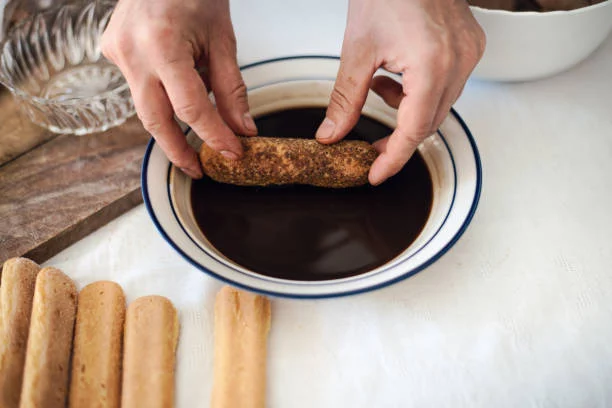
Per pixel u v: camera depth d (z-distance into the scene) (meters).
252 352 0.39
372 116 0.50
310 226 0.44
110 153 0.50
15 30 0.56
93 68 0.58
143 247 0.45
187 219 0.43
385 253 0.43
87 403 0.37
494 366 0.40
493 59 0.50
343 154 0.44
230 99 0.44
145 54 0.41
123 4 0.43
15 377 0.38
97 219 0.46
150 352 0.39
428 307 0.42
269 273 0.42
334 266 0.42
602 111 0.52
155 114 0.41
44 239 0.44
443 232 0.41
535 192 0.47
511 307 0.42
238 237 0.44
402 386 0.39
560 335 0.41
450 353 0.40
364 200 0.45
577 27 0.47
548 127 0.51
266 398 0.39
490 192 0.47
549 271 0.43
